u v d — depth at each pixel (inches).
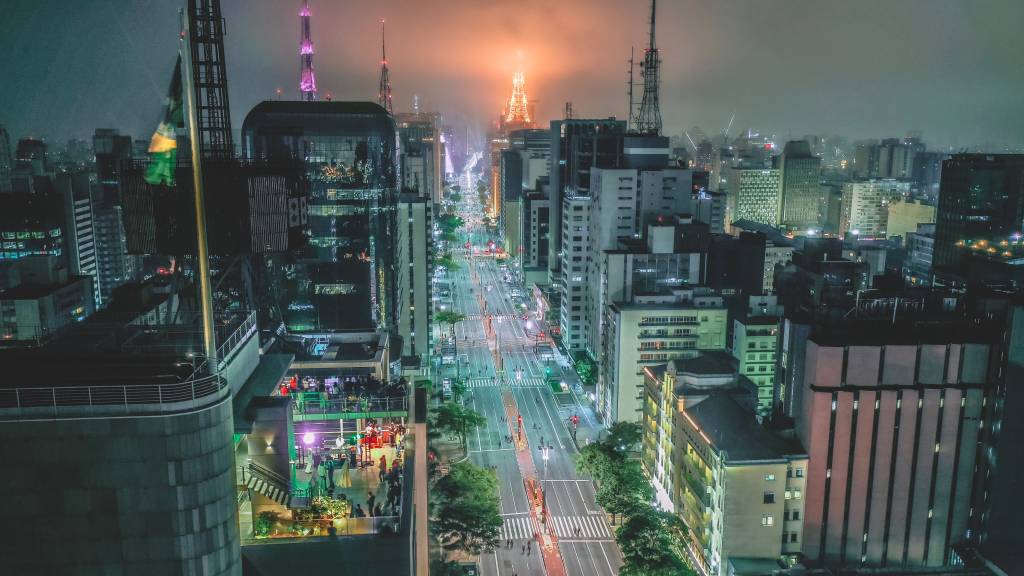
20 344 2410.2
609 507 6333.7
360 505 2618.1
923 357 5826.8
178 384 2012.8
